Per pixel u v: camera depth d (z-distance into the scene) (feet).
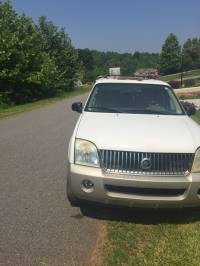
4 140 19.15
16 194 10.99
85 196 8.91
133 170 8.66
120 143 8.82
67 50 85.46
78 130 9.60
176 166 8.73
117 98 11.75
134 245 8.11
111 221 9.34
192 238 8.43
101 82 12.38
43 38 82.38
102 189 8.70
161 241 8.29
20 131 22.22
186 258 7.57
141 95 11.87
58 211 9.84
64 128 23.70
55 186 11.78
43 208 10.00
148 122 10.16
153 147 8.73
